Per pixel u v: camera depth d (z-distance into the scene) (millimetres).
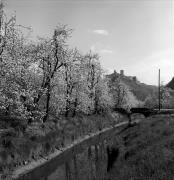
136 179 16688
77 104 63094
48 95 45781
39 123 40750
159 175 15852
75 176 27047
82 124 57312
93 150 40906
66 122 51250
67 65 50750
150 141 28047
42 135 36688
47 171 29531
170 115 64438
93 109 79688
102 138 53000
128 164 21469
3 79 30922
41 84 46125
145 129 40750
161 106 120000
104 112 86188
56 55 46562
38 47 44688
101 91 82750
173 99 129625
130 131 47406
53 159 34438
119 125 79125
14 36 33125
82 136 51094
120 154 28203
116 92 118688
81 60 57375
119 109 98312
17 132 32906
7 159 26812
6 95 32156
